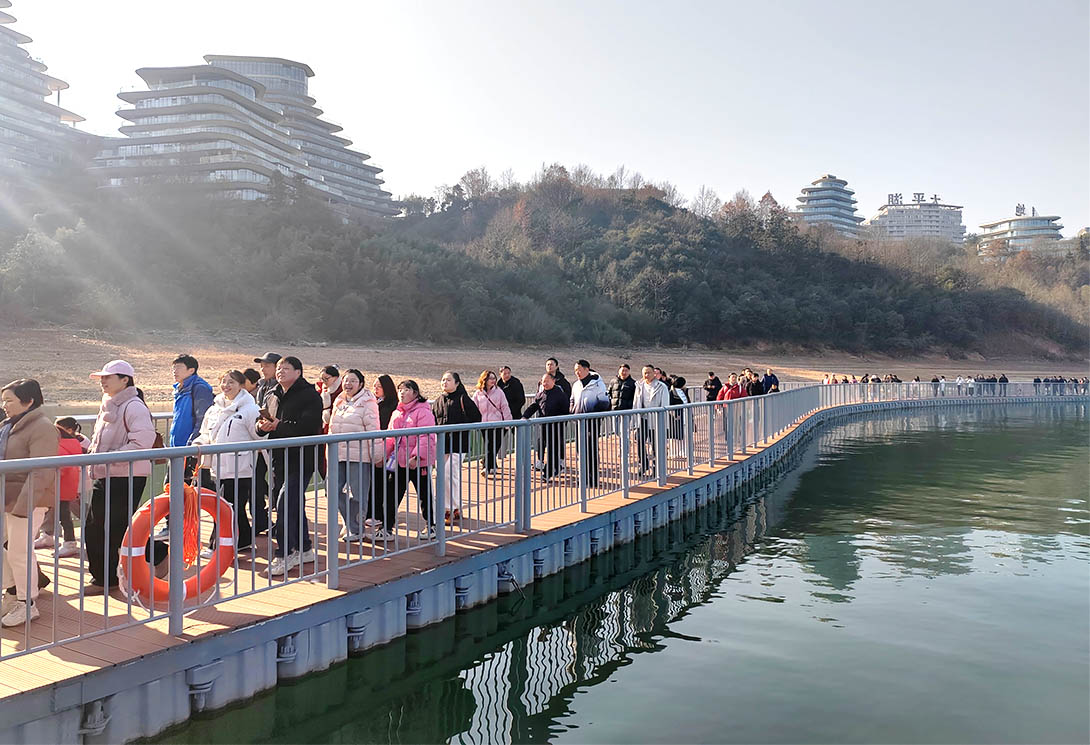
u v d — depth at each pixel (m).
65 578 6.09
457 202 135.12
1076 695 5.80
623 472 10.70
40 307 52.31
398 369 48.66
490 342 69.25
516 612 7.82
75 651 4.50
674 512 11.69
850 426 33.91
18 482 4.96
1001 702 5.67
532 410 11.99
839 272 111.00
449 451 7.42
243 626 5.05
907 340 95.62
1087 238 150.12
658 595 8.62
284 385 6.57
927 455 22.84
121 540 5.73
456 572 6.95
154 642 4.68
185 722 4.76
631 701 5.71
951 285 108.12
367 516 7.63
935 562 10.12
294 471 6.44
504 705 5.66
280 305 62.62
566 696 5.81
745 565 9.98
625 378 13.04
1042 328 108.81
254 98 120.38
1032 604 8.20
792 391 24.14
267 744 5.07
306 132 131.38
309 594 5.78
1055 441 27.36
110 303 53.75
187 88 108.31
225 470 6.46
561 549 8.67
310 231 77.69
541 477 9.05
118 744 4.38
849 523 12.80
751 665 6.44
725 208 126.94
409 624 6.55
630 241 103.12
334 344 58.31
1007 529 12.30
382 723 5.37
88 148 107.25
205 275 62.53
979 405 49.41
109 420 5.61
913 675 6.21
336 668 5.75
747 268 106.19
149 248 66.00
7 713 3.88
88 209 73.75
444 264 76.56
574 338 76.50
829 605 8.20
